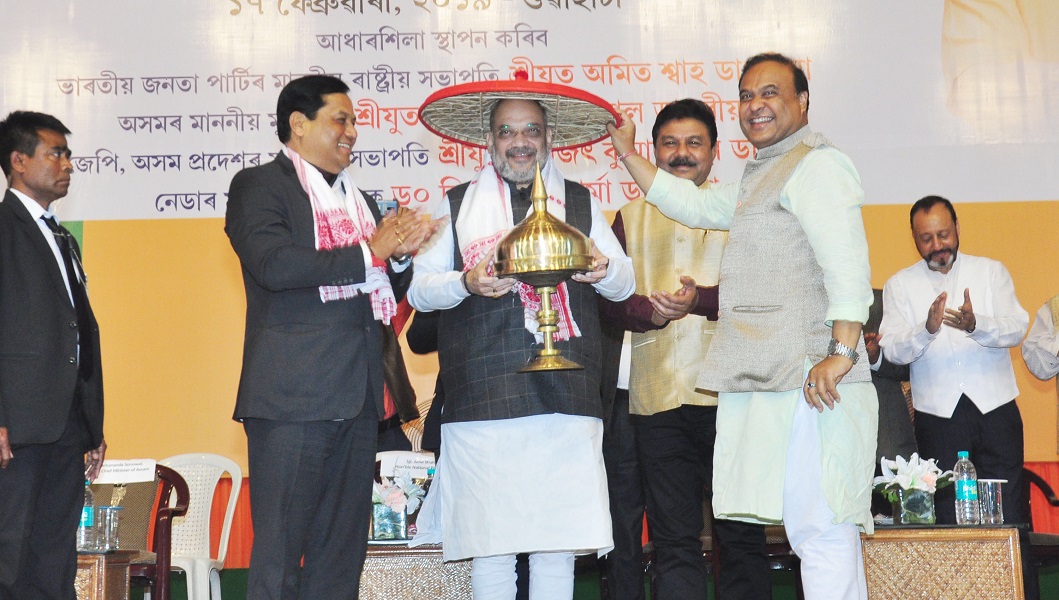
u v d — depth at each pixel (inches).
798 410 104.3
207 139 228.7
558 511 109.4
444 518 114.4
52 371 129.4
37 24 229.8
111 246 223.5
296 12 232.2
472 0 232.5
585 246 102.5
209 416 218.5
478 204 114.7
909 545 138.0
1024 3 231.0
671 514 135.3
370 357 110.7
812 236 103.7
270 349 105.5
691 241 141.9
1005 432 175.5
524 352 110.6
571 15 232.4
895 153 228.5
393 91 231.1
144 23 231.1
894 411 171.2
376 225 116.7
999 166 227.9
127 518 185.0
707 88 231.1
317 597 107.7
